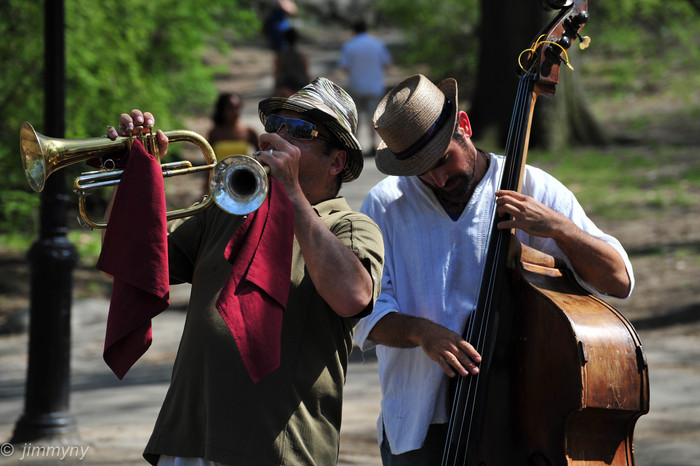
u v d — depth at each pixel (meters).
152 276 7.44
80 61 34.47
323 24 122.88
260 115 8.87
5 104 33.47
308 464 7.76
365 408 18.31
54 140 7.73
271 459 7.62
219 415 7.68
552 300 9.13
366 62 50.06
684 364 20.34
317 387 7.92
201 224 8.63
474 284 9.73
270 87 77.00
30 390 17.05
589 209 34.75
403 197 10.05
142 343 7.57
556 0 9.85
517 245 9.48
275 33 72.25
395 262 9.96
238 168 7.31
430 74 67.44
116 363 7.62
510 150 9.66
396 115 9.27
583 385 8.83
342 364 8.24
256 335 7.33
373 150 46.69
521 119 9.70
